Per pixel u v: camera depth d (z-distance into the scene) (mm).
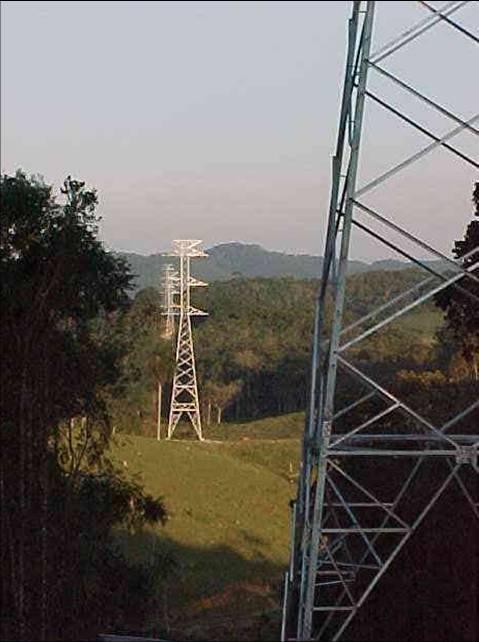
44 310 22344
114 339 24734
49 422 22703
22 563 21953
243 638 28906
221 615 32906
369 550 15891
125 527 27266
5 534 22016
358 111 13250
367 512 21312
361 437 14219
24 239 22359
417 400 29109
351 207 13164
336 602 18531
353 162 13094
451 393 29141
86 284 23234
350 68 13773
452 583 20266
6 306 22000
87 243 22922
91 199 22953
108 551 25297
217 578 38875
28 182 22547
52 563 22828
